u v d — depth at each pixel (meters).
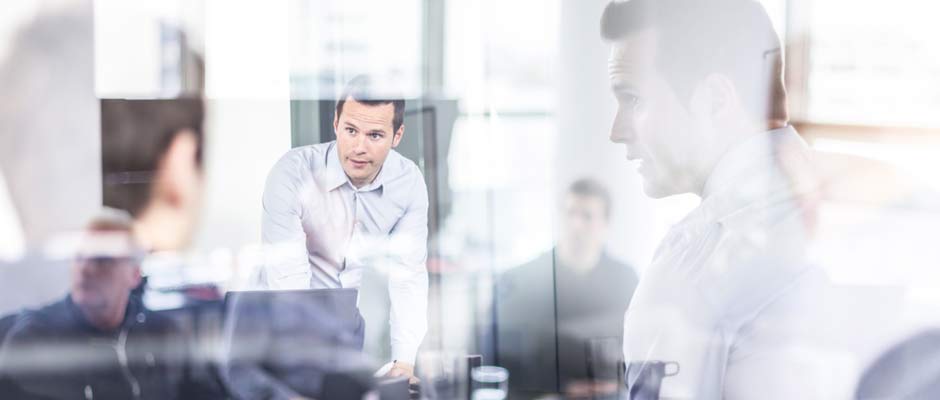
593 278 2.43
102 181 2.35
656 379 2.26
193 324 2.35
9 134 2.32
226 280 2.38
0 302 2.29
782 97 2.33
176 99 2.38
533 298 2.49
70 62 2.35
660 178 2.38
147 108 2.38
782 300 2.16
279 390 2.36
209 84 2.39
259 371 2.36
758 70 2.33
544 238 2.48
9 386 2.27
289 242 2.41
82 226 2.35
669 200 2.37
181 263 2.37
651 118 2.39
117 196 2.36
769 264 2.19
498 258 2.50
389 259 2.46
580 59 2.48
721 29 2.34
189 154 2.38
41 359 2.29
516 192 2.52
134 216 2.36
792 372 2.13
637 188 2.42
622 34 2.42
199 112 2.39
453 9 2.49
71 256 2.33
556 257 2.47
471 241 2.50
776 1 2.33
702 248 2.27
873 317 2.16
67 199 2.34
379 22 2.46
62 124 2.34
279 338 2.38
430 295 2.48
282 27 2.41
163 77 2.38
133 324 2.33
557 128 2.49
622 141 2.42
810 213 2.23
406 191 2.48
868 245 2.21
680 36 2.36
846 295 2.18
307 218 2.42
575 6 2.47
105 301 2.32
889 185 2.25
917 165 2.27
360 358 2.41
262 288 2.39
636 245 2.40
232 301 2.38
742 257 2.23
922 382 2.13
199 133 2.39
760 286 2.18
